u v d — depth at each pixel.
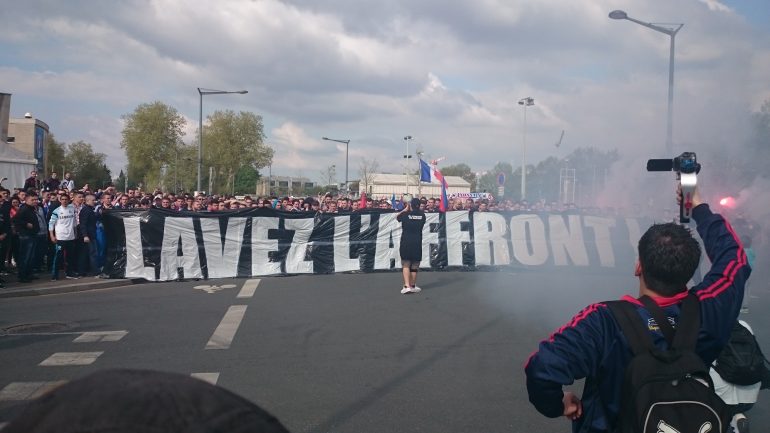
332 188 64.75
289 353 7.37
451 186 78.75
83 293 12.01
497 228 16.59
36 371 6.58
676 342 2.24
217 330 8.55
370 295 11.76
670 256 2.32
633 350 2.22
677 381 2.12
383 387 6.11
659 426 2.06
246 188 88.12
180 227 14.13
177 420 0.94
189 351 7.43
